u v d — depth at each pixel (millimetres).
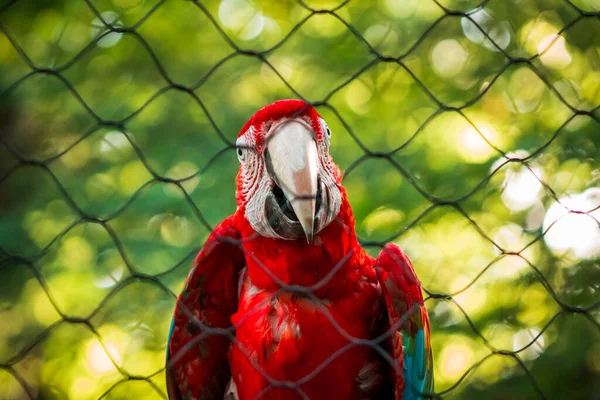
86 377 10164
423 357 5207
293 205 4613
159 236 10000
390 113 11000
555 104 10391
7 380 10047
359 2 11727
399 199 9992
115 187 10578
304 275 4996
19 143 10992
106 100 11188
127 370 10039
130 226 10109
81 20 11516
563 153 9750
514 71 10750
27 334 10172
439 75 11242
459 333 9586
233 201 9758
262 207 4961
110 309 10164
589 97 10156
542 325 9484
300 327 4953
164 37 11641
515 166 9812
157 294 10047
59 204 10625
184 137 10750
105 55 11508
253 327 5059
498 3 11094
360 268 5160
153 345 10156
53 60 11469
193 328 5531
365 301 5133
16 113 11039
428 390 5418
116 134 10883
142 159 3465
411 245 10000
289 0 11781
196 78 11477
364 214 9914
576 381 9086
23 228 10430
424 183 10125
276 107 4992
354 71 11289
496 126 10500
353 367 5078
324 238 4957
